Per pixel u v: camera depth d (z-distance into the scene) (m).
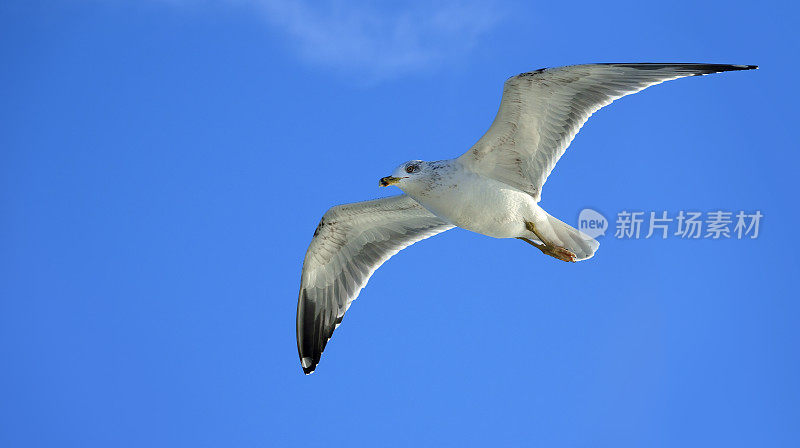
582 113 11.90
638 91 11.93
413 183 11.84
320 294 14.13
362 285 13.84
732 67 11.85
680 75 12.02
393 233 13.80
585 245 12.24
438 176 11.84
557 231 12.18
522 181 12.12
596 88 11.88
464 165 11.93
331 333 13.95
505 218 11.93
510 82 11.52
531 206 11.97
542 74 11.48
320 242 13.79
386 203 13.26
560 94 11.74
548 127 11.91
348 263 13.98
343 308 13.91
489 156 11.96
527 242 12.40
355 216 13.52
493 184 11.84
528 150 11.98
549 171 12.00
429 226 13.71
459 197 11.80
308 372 13.90
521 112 11.71
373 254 13.90
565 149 11.91
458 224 12.12
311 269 14.05
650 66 11.97
